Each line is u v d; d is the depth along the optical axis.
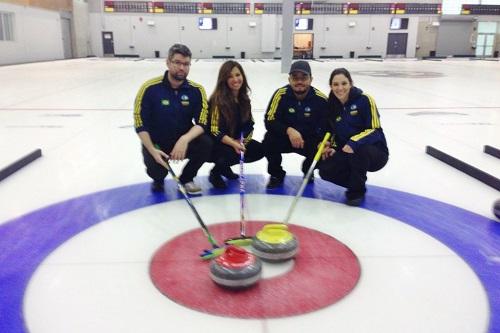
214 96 3.07
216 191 3.23
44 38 20.25
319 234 2.46
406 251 2.27
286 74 13.56
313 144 3.29
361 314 1.71
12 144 4.58
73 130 5.32
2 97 8.12
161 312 1.72
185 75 2.89
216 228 2.54
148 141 2.80
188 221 2.65
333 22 25.81
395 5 25.92
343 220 2.68
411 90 9.74
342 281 1.95
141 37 25.25
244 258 1.88
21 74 13.07
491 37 28.31
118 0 24.73
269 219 2.69
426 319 1.69
